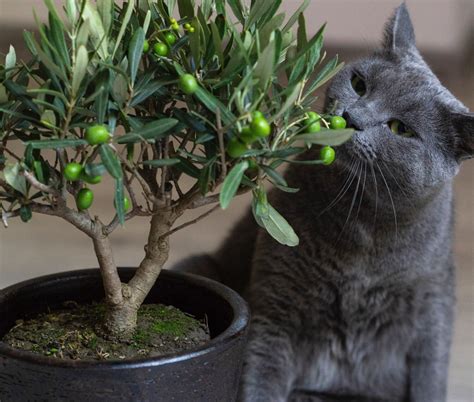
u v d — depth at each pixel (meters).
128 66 0.60
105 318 0.71
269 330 1.05
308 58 0.62
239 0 0.64
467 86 2.41
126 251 1.47
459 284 1.42
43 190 0.60
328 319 1.06
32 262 1.42
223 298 0.74
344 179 0.97
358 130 0.92
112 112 0.60
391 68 1.00
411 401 1.09
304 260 1.01
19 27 2.58
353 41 2.53
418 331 1.08
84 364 0.60
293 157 1.09
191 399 0.65
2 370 0.62
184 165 0.64
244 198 1.80
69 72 0.57
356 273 1.01
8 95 0.62
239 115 0.56
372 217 0.98
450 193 1.06
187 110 0.64
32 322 0.73
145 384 0.61
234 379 0.70
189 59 0.65
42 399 0.62
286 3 2.32
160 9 0.66
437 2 2.68
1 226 1.60
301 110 0.63
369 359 1.09
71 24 0.59
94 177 0.56
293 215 1.02
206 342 0.66
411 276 1.02
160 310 0.77
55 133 0.58
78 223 0.65
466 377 1.16
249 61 0.57
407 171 0.93
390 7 2.55
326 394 1.12
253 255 1.10
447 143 0.95
